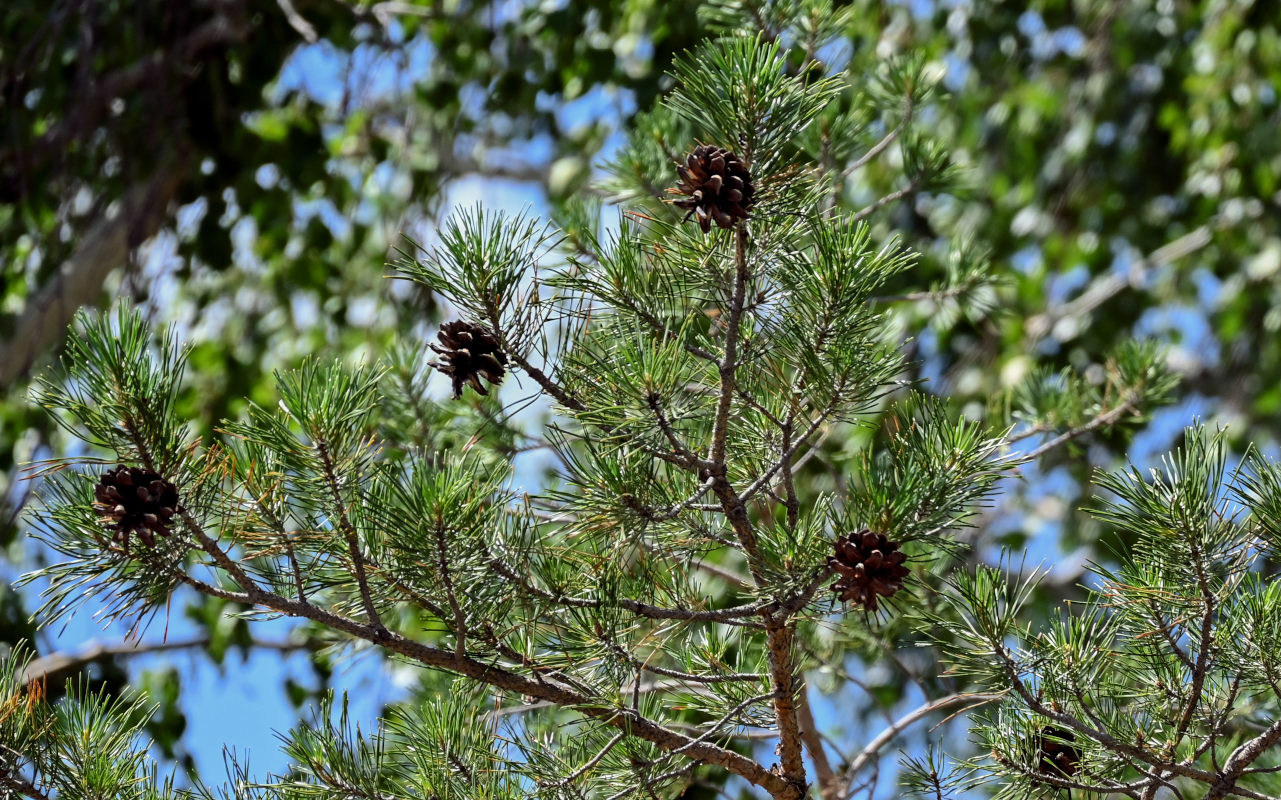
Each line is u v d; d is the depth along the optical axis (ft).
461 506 7.35
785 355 7.39
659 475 7.79
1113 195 18.90
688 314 7.55
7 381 13.10
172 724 13.32
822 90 7.48
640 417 7.25
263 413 7.45
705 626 8.27
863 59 12.20
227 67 13.58
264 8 13.51
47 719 7.55
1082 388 9.90
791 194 7.41
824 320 7.36
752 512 8.61
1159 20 18.63
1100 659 7.57
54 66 13.03
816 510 7.55
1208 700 7.53
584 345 7.46
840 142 8.96
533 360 7.43
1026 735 7.51
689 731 8.28
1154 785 7.34
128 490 7.16
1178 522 7.21
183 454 7.36
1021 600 7.61
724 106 7.32
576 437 7.38
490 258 7.30
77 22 13.33
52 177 12.78
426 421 8.89
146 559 7.31
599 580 7.62
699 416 7.50
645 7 13.50
